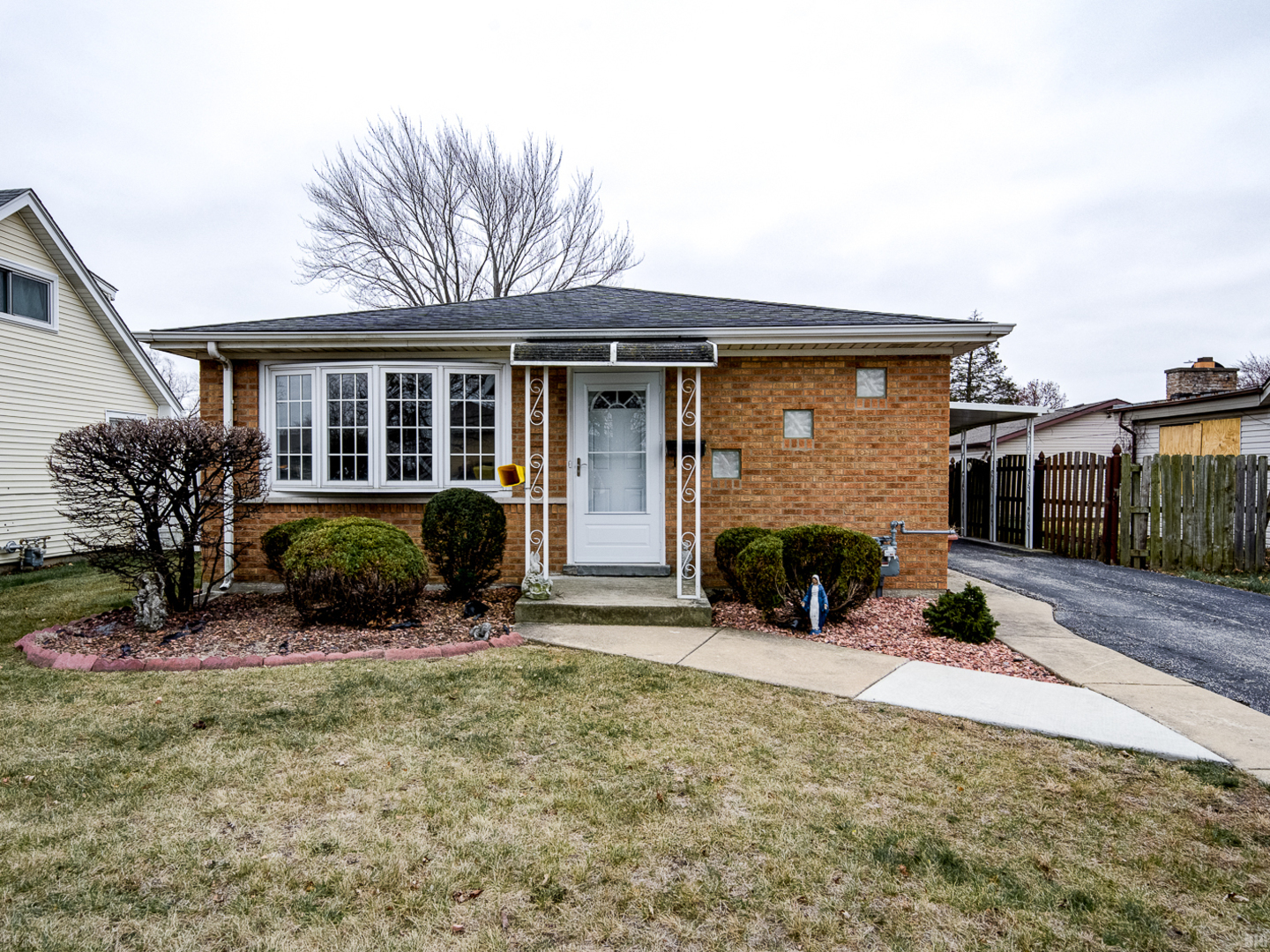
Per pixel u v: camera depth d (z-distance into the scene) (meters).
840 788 3.09
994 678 4.66
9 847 2.57
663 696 4.23
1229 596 7.87
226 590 7.31
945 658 5.17
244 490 6.95
